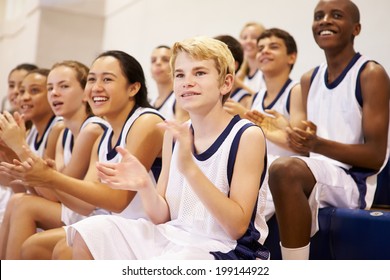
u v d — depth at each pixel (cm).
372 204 331
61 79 351
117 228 217
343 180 300
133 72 288
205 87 215
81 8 1008
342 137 326
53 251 237
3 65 1221
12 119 248
